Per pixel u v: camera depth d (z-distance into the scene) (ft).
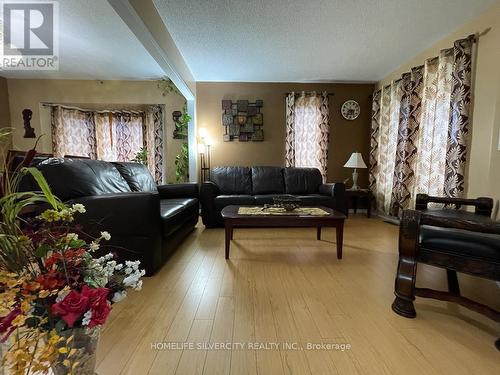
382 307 5.15
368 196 13.73
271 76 13.96
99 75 14.20
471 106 8.41
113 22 8.80
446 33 9.31
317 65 12.32
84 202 6.14
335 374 3.48
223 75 13.82
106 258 2.70
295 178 13.61
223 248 8.77
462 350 3.95
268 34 9.35
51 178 6.15
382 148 13.53
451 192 8.84
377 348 3.98
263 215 7.72
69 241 2.31
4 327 1.82
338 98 15.10
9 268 2.08
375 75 13.73
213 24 8.67
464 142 8.50
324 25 8.73
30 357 1.90
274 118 15.16
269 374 3.48
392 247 8.87
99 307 2.09
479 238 4.58
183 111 15.07
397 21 8.50
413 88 11.02
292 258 7.82
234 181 13.29
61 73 13.85
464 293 5.90
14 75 14.14
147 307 5.09
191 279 6.36
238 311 4.96
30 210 4.54
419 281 6.48
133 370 3.53
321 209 8.72
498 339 4.05
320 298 5.47
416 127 11.09
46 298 2.12
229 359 3.74
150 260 6.49
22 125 14.70
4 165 2.33
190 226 10.37
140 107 15.98
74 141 15.67
